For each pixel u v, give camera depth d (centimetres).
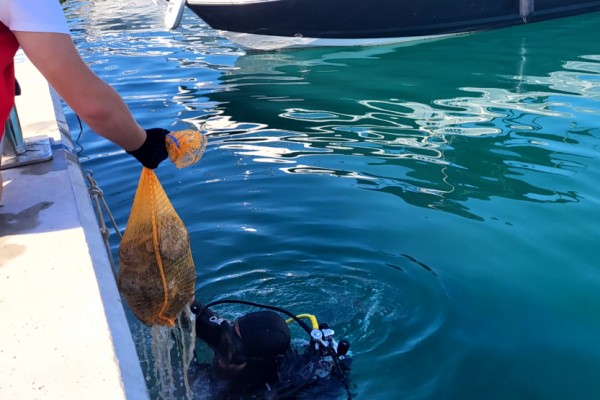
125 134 219
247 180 505
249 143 584
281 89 764
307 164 530
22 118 371
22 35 192
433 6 940
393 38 962
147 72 876
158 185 255
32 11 189
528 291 357
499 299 352
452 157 534
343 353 298
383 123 625
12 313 200
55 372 177
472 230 421
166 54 988
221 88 780
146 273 255
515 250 397
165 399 278
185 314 286
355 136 592
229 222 443
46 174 293
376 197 470
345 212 451
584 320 331
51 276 217
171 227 258
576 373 295
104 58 977
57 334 191
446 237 415
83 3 1622
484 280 370
